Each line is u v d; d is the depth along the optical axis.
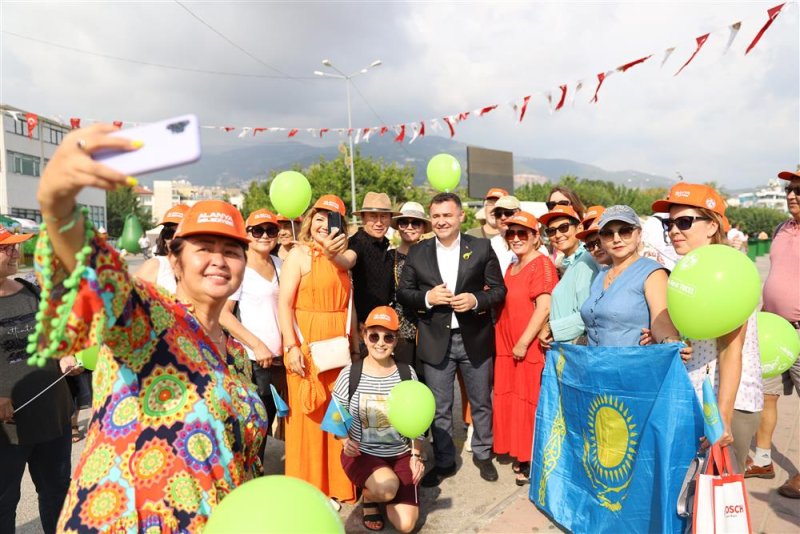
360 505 3.76
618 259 3.12
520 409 4.00
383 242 4.55
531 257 4.17
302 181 4.13
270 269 3.90
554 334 3.72
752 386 2.89
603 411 3.03
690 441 2.66
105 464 1.40
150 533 1.37
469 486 3.99
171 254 1.70
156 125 1.07
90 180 1.03
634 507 2.85
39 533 3.30
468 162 30.06
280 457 4.55
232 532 1.19
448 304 3.94
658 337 2.87
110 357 1.47
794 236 3.95
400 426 2.92
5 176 35.59
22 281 2.79
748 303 2.32
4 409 2.48
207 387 1.52
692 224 2.79
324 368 3.46
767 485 3.76
